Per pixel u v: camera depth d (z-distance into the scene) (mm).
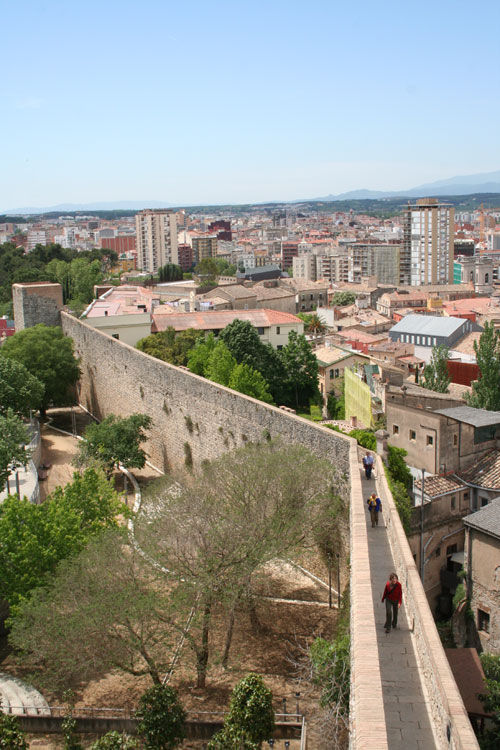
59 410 84812
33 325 93875
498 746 25312
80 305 120875
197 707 30250
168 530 33375
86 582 31812
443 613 38281
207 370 77562
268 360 87812
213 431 49344
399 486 36125
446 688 13062
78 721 29172
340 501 34719
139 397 63938
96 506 41031
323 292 190500
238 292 141000
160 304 129250
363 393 63625
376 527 27078
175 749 27625
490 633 33688
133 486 57500
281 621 35188
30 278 150625
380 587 22016
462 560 38500
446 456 41062
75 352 86312
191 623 32500
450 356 102312
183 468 54531
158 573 32781
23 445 57938
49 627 30625
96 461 55031
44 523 36938
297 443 38812
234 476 35594
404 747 13758
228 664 32750
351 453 33625
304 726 26922
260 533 33250
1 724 26328
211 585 31438
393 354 103062
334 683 24984
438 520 38500
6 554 35750
